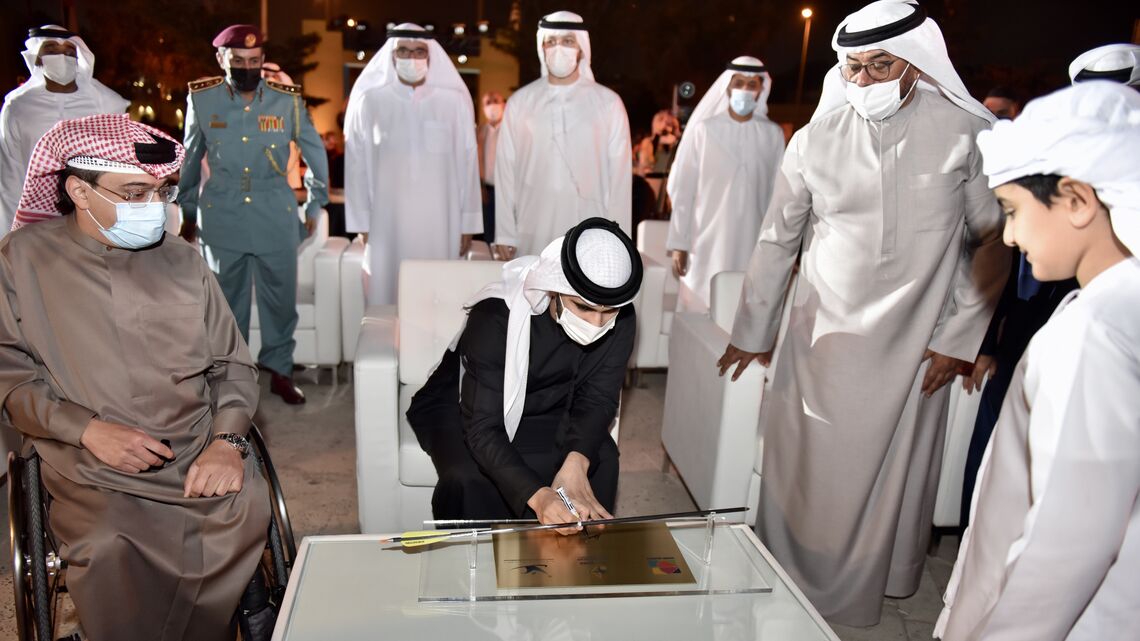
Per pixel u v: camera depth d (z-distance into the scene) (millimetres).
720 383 2654
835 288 2219
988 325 2281
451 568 1764
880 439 2238
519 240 4230
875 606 2436
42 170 1761
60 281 1854
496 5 13984
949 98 2102
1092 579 1079
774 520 2535
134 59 9922
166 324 1940
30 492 1835
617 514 3115
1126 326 1041
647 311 4266
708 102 4535
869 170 2119
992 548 1255
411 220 4254
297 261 4113
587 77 4066
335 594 1658
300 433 3680
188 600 1861
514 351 2014
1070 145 1038
